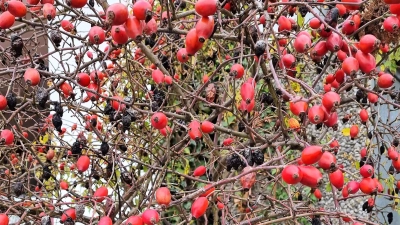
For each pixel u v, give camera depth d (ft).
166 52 9.57
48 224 4.68
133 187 7.20
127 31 4.60
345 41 4.73
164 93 7.38
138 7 4.54
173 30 5.96
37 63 6.00
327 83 6.62
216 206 7.61
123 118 6.03
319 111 4.29
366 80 7.62
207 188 4.57
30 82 4.90
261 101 7.86
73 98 5.77
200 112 10.93
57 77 5.30
